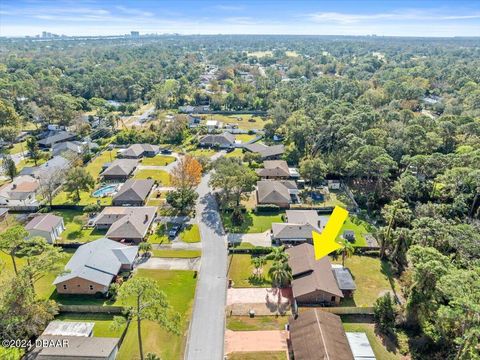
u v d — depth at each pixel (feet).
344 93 575.38
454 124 363.97
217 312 175.52
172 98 645.92
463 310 131.64
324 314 161.17
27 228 226.99
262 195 284.82
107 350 142.20
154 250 223.71
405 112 403.54
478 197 263.90
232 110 601.62
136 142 433.48
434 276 156.66
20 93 544.21
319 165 302.04
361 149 292.20
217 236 240.73
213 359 149.79
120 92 652.89
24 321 143.95
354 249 223.30
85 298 184.75
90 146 402.31
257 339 160.04
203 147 421.18
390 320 166.61
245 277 201.57
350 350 144.66
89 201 288.51
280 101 511.40
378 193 292.81
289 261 203.82
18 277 150.41
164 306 138.31
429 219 208.23
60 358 137.59
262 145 409.08
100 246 208.64
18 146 412.16
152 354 141.79
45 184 281.74
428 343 154.30
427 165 288.71
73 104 528.63
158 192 305.32
